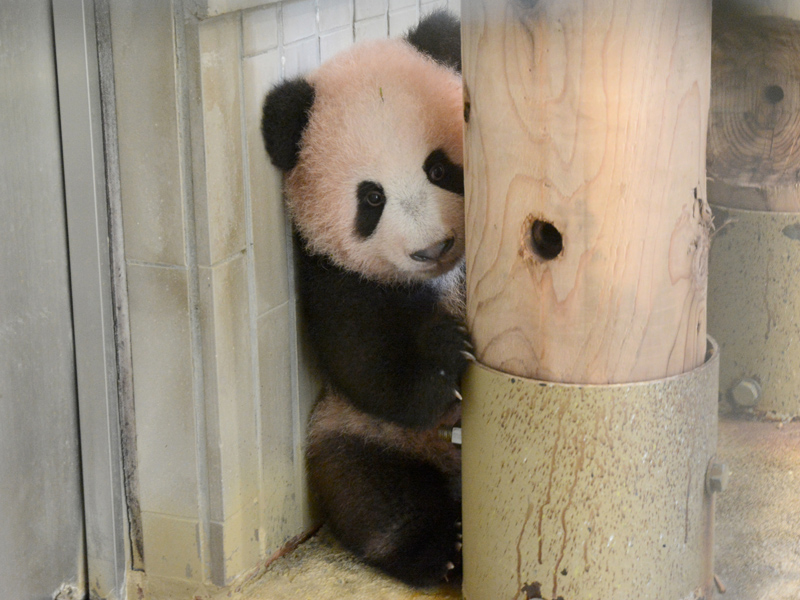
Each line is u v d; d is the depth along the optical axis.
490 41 1.92
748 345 3.13
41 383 2.31
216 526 2.43
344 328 2.52
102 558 2.52
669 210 1.94
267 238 2.46
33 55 2.13
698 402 2.07
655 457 2.02
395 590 2.52
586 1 1.79
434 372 2.25
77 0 2.12
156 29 2.11
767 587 2.30
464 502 2.30
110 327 2.35
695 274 2.03
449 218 2.37
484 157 2.02
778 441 2.97
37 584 2.40
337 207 2.41
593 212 1.90
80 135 2.21
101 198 2.26
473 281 2.16
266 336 2.50
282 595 2.49
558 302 1.98
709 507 2.18
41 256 2.25
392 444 2.67
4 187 2.12
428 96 2.41
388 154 2.35
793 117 2.94
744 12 2.89
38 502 2.36
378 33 3.00
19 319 2.21
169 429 2.39
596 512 2.04
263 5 2.33
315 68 2.59
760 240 3.04
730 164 3.04
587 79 1.83
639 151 1.87
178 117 2.15
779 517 2.58
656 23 1.81
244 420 2.45
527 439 2.06
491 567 2.21
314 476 2.74
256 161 2.38
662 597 2.10
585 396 1.99
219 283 2.28
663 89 1.86
